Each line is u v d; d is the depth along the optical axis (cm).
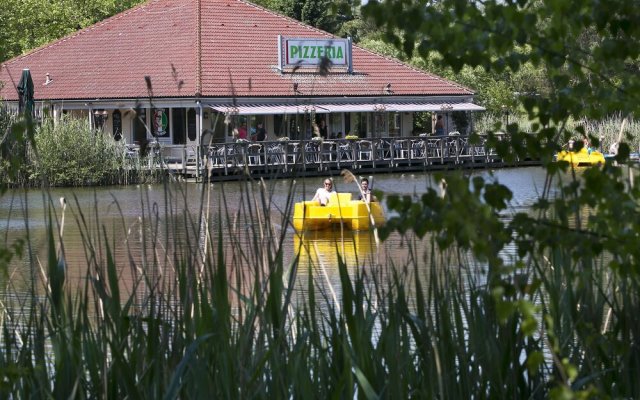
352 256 2970
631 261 873
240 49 10625
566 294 1060
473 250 690
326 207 4212
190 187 7250
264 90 9944
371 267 1108
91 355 1012
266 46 10806
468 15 819
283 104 9925
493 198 774
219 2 11356
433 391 969
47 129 7831
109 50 11025
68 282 1127
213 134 1056
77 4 14212
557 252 1083
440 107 10106
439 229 763
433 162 9556
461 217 679
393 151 9356
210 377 975
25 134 982
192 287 1022
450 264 1068
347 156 9225
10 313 1107
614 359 1045
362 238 3884
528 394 1048
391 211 785
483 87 11306
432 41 822
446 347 1010
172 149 9156
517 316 1027
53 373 1076
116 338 1006
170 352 1006
